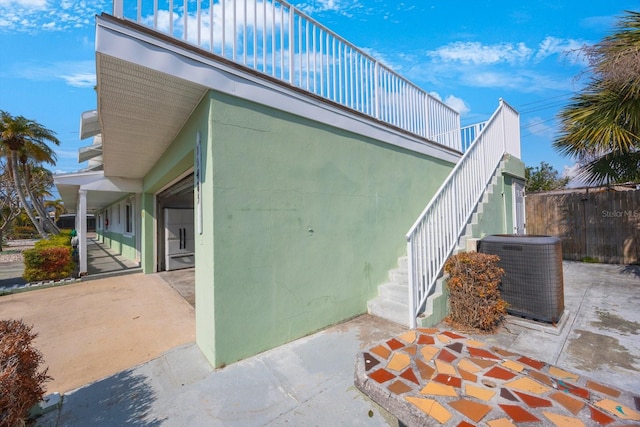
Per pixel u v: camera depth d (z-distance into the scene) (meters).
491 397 1.33
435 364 1.66
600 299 4.46
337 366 2.76
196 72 2.69
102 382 2.64
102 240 21.33
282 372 2.68
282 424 2.03
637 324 3.48
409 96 5.79
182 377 2.64
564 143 6.03
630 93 4.54
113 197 11.45
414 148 5.30
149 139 4.34
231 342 2.84
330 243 3.78
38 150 14.39
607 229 7.41
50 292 6.30
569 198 8.01
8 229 26.39
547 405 1.27
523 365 1.62
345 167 4.02
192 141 3.38
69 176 7.21
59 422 2.12
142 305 5.20
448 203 4.25
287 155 3.36
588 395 1.33
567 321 3.59
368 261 4.29
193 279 7.13
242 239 2.95
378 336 3.39
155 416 2.15
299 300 3.40
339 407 2.19
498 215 5.93
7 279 8.10
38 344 3.62
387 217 4.66
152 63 2.45
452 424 1.17
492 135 6.01
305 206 3.52
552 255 3.41
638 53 4.04
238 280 2.90
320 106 3.72
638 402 1.28
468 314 3.48
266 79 3.20
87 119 4.63
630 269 6.56
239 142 2.96
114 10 2.36
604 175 6.14
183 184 5.85
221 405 2.25
